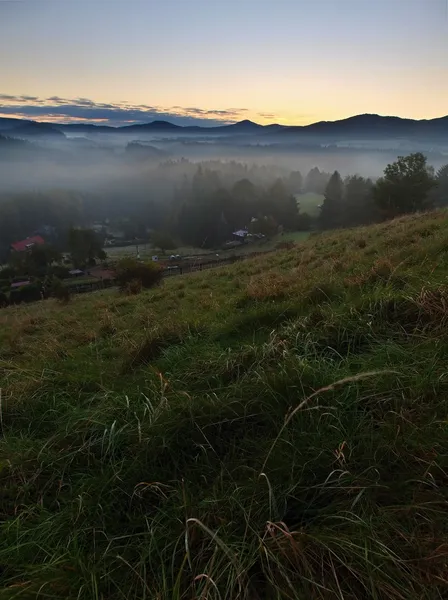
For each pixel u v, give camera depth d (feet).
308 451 7.94
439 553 5.60
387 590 5.38
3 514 8.13
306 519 6.77
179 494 7.61
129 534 7.15
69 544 6.93
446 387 9.17
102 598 5.80
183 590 5.93
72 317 38.70
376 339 12.28
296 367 10.66
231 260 114.73
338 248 46.44
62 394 13.12
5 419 11.97
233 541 6.42
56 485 8.84
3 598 6.06
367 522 6.15
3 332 38.47
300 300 18.63
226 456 8.59
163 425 9.41
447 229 30.86
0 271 201.77
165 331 18.10
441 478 7.00
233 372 12.15
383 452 7.70
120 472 8.53
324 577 5.74
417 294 13.89
